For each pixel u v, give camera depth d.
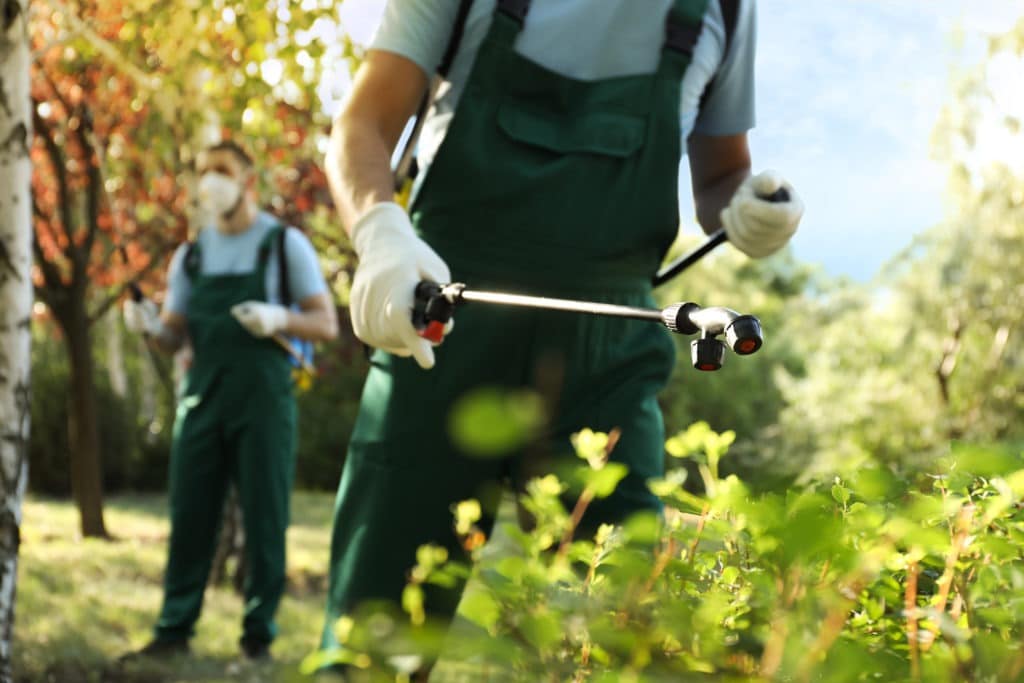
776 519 0.64
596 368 2.15
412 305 1.85
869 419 15.59
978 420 15.23
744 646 0.63
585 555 0.85
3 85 2.93
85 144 8.80
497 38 2.10
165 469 14.71
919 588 0.83
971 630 0.66
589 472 0.74
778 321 23.73
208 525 4.76
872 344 17.72
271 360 4.77
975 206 15.55
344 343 8.48
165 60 6.70
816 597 0.59
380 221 2.00
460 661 0.63
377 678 0.67
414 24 2.16
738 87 2.39
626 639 0.62
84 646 4.52
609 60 2.15
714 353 1.02
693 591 0.74
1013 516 0.84
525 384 2.13
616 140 2.14
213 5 6.39
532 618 0.63
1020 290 15.40
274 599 4.71
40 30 7.95
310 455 15.73
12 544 2.96
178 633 4.66
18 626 4.75
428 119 2.25
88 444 8.91
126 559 6.95
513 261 2.13
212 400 4.77
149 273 9.49
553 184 2.12
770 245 2.27
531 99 2.14
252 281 4.82
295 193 7.69
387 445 2.13
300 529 9.57
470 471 2.11
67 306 8.98
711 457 0.89
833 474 0.82
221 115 7.27
